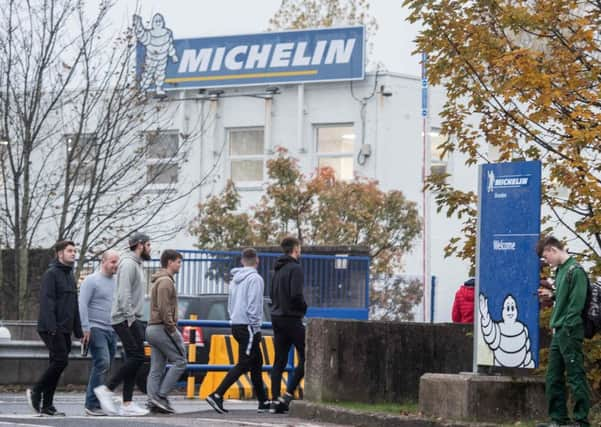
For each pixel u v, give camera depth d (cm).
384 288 4172
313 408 1873
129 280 1936
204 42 4828
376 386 1984
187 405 2286
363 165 4656
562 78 1838
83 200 3550
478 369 1784
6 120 3450
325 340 1925
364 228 4159
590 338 1644
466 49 1894
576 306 1588
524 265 1728
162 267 1994
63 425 1681
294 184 4178
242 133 4862
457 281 4678
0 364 2683
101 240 3544
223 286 3231
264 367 2480
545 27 1872
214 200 4272
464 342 2114
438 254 4653
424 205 4122
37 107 3503
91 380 1950
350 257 3441
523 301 1727
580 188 1772
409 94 4669
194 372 2491
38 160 4119
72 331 1941
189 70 4834
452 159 4691
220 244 4194
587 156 1895
